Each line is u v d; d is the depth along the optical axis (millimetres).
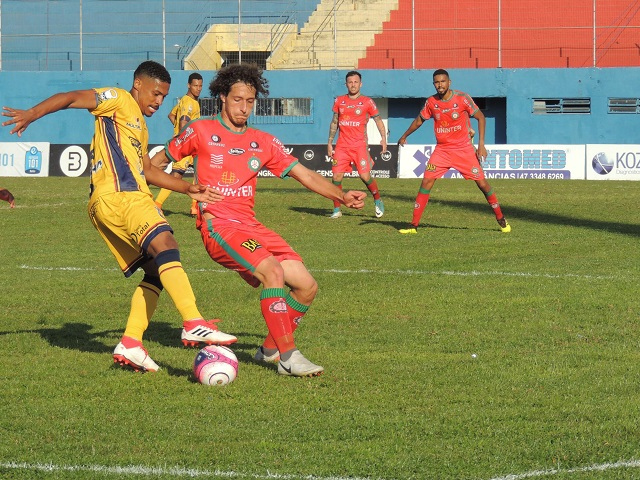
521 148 56406
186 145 11961
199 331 11000
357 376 11633
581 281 19109
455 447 8906
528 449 8836
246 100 11828
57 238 27891
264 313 11461
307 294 11984
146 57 70938
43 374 11773
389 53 69000
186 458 8602
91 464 8438
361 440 9141
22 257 23859
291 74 67438
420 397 10680
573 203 36312
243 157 11891
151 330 14805
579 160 55594
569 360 12539
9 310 16656
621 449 8836
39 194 40344
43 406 10320
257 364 12328
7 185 46688
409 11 70188
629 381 11391
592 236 27000
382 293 17984
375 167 56594
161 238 11312
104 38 71375
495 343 13664
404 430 9438
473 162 27672
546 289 18172
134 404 10391
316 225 30281
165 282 11133
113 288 19047
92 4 71562
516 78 65875
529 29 67000
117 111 11844
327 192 12055
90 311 16609
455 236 27344
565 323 15062
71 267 22094
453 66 68375
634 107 65312
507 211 33812
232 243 11578
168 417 9898
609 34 67438
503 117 68500
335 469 8305
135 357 11547
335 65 67000
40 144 57875
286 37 71188
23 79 68938
